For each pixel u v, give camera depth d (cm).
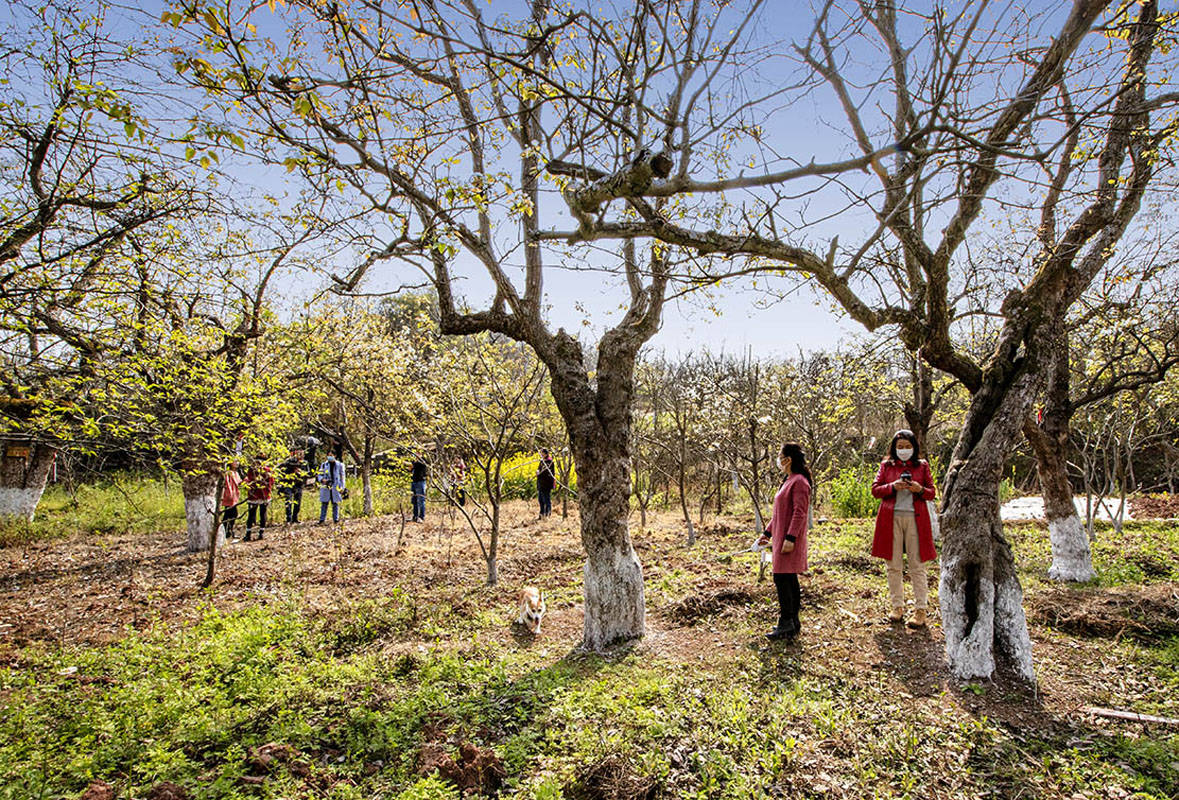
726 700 451
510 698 475
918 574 590
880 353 953
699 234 422
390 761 395
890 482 611
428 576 904
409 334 1452
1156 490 1616
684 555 988
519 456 1479
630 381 602
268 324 997
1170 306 746
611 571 587
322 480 1443
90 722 432
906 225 482
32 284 594
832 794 347
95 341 689
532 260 610
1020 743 400
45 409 709
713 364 1516
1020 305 513
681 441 1155
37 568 1011
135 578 917
